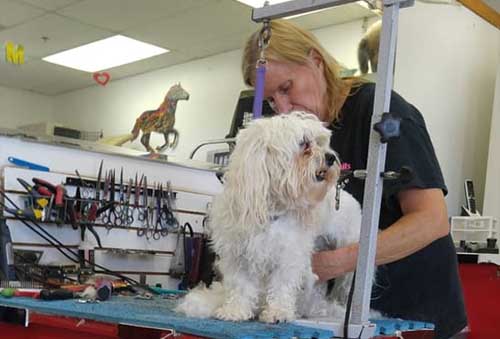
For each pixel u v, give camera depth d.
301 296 1.18
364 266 0.97
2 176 2.15
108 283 1.47
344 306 1.28
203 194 2.78
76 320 1.25
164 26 4.66
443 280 1.42
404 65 3.54
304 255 1.12
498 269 2.64
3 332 1.31
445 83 3.46
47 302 1.25
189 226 2.64
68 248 2.24
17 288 1.56
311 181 1.14
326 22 4.44
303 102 1.45
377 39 3.41
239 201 1.09
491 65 3.62
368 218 0.97
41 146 2.30
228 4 4.15
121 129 6.11
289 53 1.42
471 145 3.53
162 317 0.98
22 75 6.13
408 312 1.39
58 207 2.19
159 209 2.55
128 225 2.44
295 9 1.15
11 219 2.12
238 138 1.18
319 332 0.90
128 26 4.69
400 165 1.20
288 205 1.12
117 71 5.97
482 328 2.59
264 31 1.28
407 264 1.40
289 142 1.14
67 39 5.05
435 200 1.22
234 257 1.10
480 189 3.53
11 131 2.27
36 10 4.40
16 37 5.04
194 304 1.08
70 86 6.54
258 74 1.30
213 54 5.35
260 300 1.09
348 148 1.45
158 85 5.83
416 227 1.17
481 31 3.58
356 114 1.46
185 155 5.41
